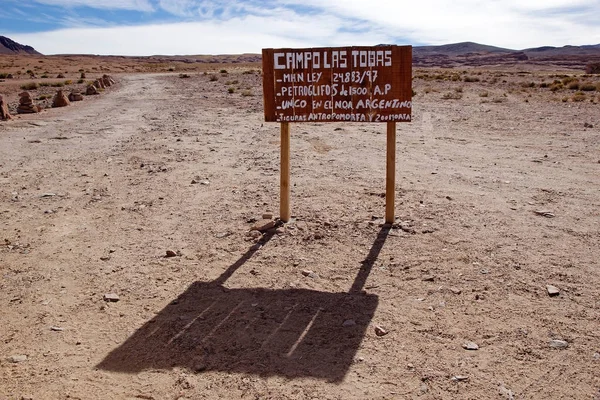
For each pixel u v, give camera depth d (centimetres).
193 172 1060
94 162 1183
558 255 616
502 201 836
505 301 508
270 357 419
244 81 4303
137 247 663
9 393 374
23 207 842
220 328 464
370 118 689
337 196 869
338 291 535
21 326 472
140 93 3416
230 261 615
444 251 631
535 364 406
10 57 14512
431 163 1136
